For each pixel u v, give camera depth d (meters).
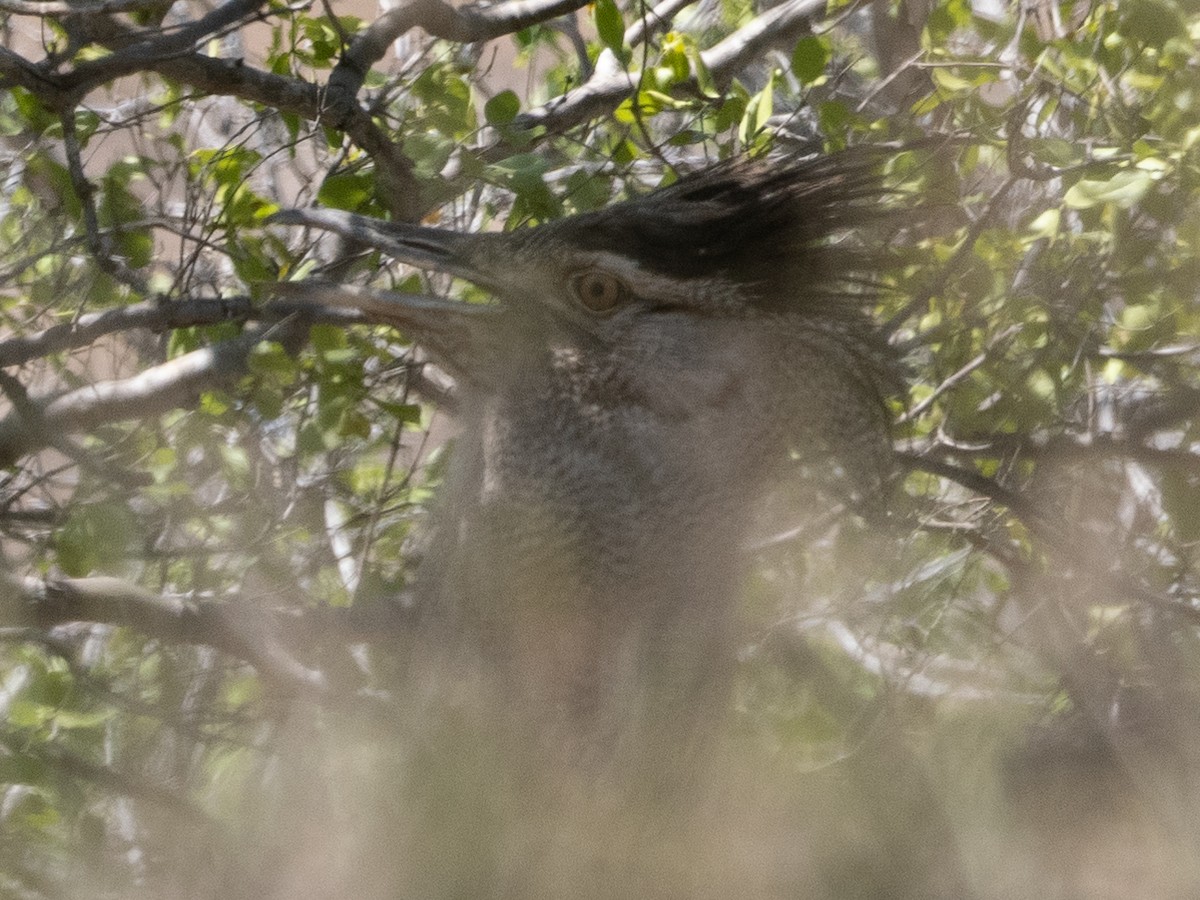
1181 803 9.06
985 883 8.48
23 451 11.86
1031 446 13.38
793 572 12.25
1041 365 12.80
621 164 13.42
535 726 8.75
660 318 8.76
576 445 8.74
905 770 9.29
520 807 8.70
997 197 11.96
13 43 14.55
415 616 9.57
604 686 8.70
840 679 12.14
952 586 13.30
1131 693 12.49
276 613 10.95
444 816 8.59
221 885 9.94
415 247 9.59
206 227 12.58
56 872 11.22
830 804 8.86
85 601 10.78
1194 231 12.62
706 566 8.77
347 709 10.61
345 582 13.36
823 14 14.83
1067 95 13.45
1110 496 14.65
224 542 12.71
